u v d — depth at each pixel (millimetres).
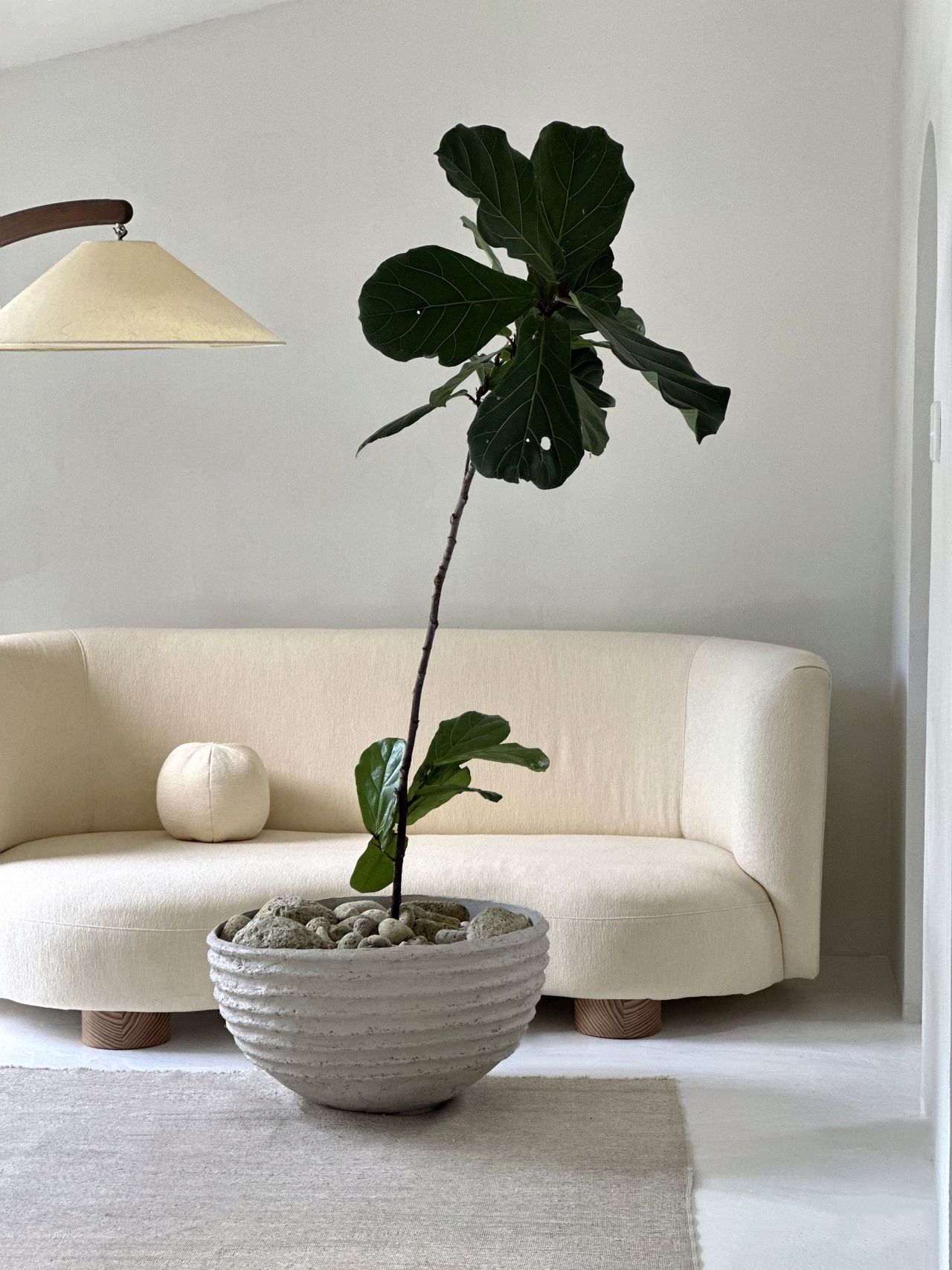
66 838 3719
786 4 4074
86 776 3908
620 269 4160
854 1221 2230
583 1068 2980
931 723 2635
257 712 3938
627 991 3162
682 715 3812
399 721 3908
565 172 2230
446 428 4238
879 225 4047
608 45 4152
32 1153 2477
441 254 2180
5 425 4395
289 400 4301
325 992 2418
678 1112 2672
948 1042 2043
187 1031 3332
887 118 4035
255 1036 2504
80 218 3229
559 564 4215
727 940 3205
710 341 4133
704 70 4113
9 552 4418
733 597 4141
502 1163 2418
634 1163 2420
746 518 4129
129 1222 2197
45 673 3824
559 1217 2203
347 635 4000
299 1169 2398
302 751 3916
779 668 3396
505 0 4191
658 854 3438
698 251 4129
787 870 3312
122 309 2947
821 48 4062
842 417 4078
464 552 4246
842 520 4086
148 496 4359
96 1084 2844
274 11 4262
